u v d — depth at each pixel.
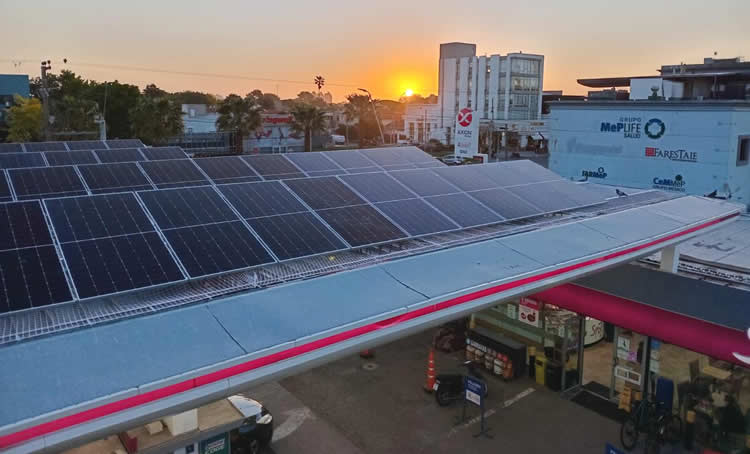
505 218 12.55
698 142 27.92
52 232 7.86
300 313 7.41
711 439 13.00
